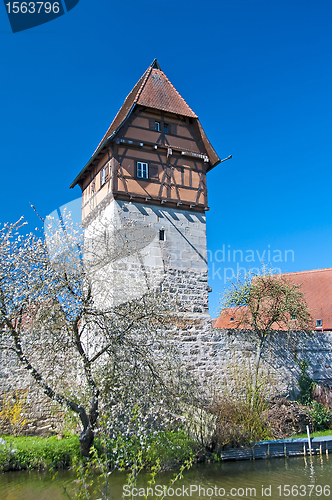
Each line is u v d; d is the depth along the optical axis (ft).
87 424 31.96
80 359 32.60
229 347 50.06
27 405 39.99
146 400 33.55
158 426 35.09
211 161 55.31
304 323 56.39
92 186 55.26
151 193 50.49
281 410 46.39
